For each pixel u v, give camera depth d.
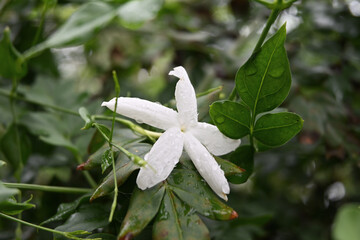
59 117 0.21
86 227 0.14
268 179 0.31
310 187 0.30
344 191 0.29
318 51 0.26
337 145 0.22
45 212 0.23
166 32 0.29
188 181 0.13
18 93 0.23
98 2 0.20
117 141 0.14
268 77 0.13
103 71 0.32
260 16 0.29
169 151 0.13
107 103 0.13
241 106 0.14
